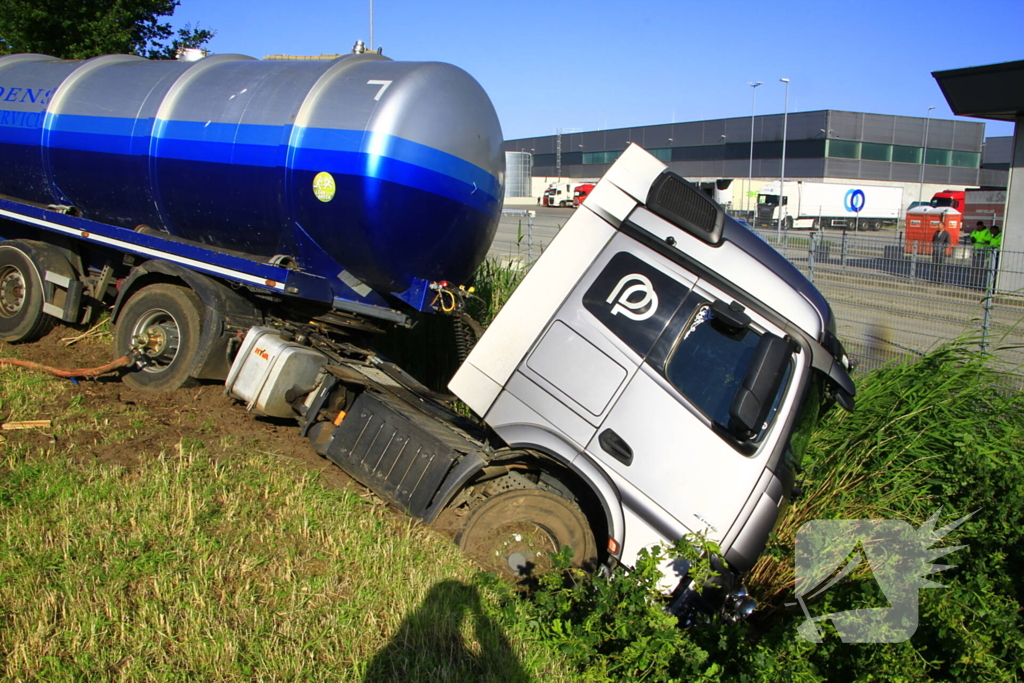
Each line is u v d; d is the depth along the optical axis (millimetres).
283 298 6531
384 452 5254
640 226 4809
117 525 4301
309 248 6180
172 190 6547
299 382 5902
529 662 3865
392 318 6590
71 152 7094
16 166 7605
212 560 4105
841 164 54750
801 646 4625
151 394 6523
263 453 5676
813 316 4719
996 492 6301
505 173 6613
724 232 4852
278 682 3355
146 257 6930
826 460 6871
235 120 6191
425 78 5906
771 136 56750
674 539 4688
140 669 3250
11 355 7168
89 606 3564
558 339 4816
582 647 4004
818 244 12641
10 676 3090
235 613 3742
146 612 3588
